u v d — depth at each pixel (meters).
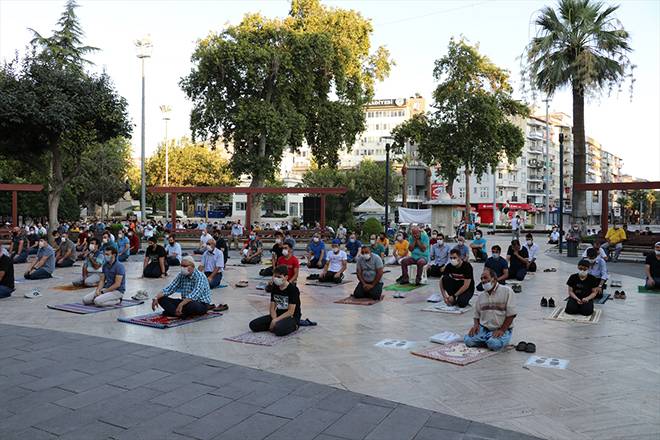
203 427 4.79
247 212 27.77
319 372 6.45
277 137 30.75
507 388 5.91
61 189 24.61
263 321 8.53
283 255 12.16
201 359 6.95
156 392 5.69
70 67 31.20
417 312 10.41
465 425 4.87
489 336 7.62
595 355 7.30
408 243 18.78
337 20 34.41
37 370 6.45
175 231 28.06
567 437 4.65
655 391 5.86
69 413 5.11
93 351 7.32
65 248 17.78
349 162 98.31
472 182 83.00
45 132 22.77
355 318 9.79
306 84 32.28
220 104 31.50
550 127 100.06
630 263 21.34
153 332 8.52
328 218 32.84
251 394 5.64
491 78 41.72
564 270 18.27
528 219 90.12
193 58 31.45
